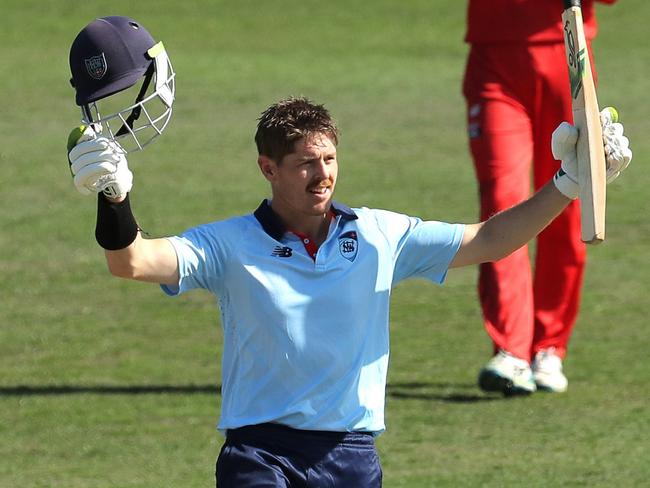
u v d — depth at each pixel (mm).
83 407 31234
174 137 68875
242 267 17016
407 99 79938
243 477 16875
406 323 39719
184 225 51875
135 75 16203
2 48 90938
